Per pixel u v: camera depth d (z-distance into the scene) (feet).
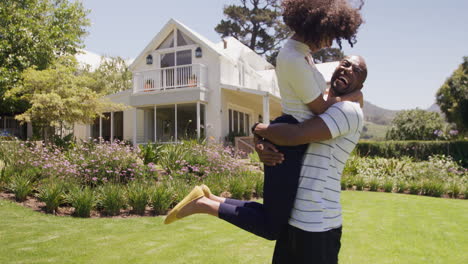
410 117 98.07
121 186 21.77
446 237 15.47
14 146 26.66
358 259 12.31
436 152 63.10
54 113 40.57
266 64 91.86
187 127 58.44
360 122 4.99
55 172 22.09
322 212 4.79
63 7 62.64
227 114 58.65
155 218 18.25
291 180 4.69
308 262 4.70
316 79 4.89
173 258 11.84
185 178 26.04
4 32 49.98
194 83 55.11
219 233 15.29
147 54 60.80
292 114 4.98
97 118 66.28
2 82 47.03
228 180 26.09
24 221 16.16
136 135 61.05
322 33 4.94
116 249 12.69
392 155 66.54
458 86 98.48
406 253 13.07
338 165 5.09
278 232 4.76
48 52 54.39
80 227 15.71
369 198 27.91
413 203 25.75
